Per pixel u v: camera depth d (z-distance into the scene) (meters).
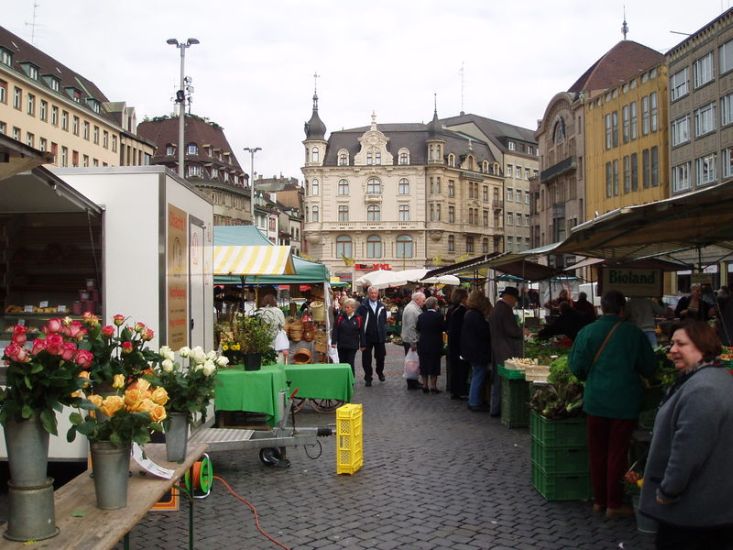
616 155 51.78
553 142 64.12
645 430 6.64
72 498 4.31
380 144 94.88
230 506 6.85
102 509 4.09
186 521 6.38
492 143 106.75
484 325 12.33
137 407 4.10
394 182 94.88
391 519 6.40
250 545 5.76
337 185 95.00
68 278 9.37
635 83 49.19
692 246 11.38
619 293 6.46
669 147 44.53
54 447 7.19
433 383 14.84
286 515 6.54
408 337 15.59
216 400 8.74
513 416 10.77
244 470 8.28
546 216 66.56
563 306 12.13
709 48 39.94
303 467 8.41
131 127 78.75
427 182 94.88
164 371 5.49
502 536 5.92
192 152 93.75
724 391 3.76
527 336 13.80
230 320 11.35
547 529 6.08
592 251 11.62
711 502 3.71
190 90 34.06
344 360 15.25
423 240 94.56
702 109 40.78
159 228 7.70
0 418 3.61
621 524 6.19
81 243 9.36
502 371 11.08
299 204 134.88
